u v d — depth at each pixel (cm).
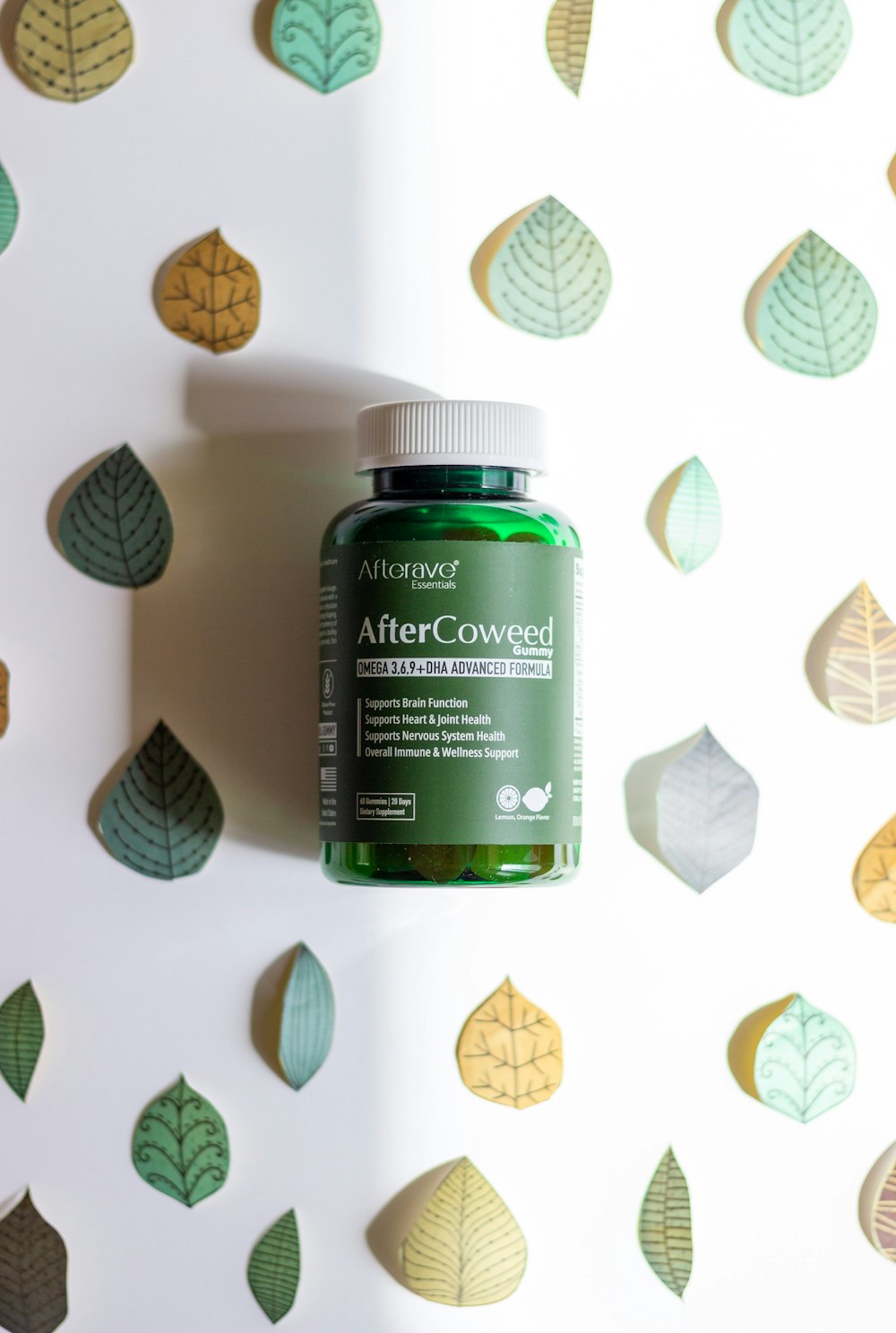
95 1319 52
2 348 53
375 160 55
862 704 56
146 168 54
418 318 55
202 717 54
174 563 54
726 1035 55
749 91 56
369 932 54
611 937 55
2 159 53
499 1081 54
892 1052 56
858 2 57
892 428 57
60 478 53
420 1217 53
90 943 53
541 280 55
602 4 56
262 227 54
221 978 53
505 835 45
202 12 54
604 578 55
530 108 55
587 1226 54
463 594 45
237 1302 52
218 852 53
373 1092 53
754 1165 55
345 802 46
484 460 47
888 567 57
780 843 56
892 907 56
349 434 54
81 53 54
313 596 54
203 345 54
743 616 56
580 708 48
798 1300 54
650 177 56
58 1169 52
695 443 56
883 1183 55
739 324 56
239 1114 53
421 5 55
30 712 53
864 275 57
